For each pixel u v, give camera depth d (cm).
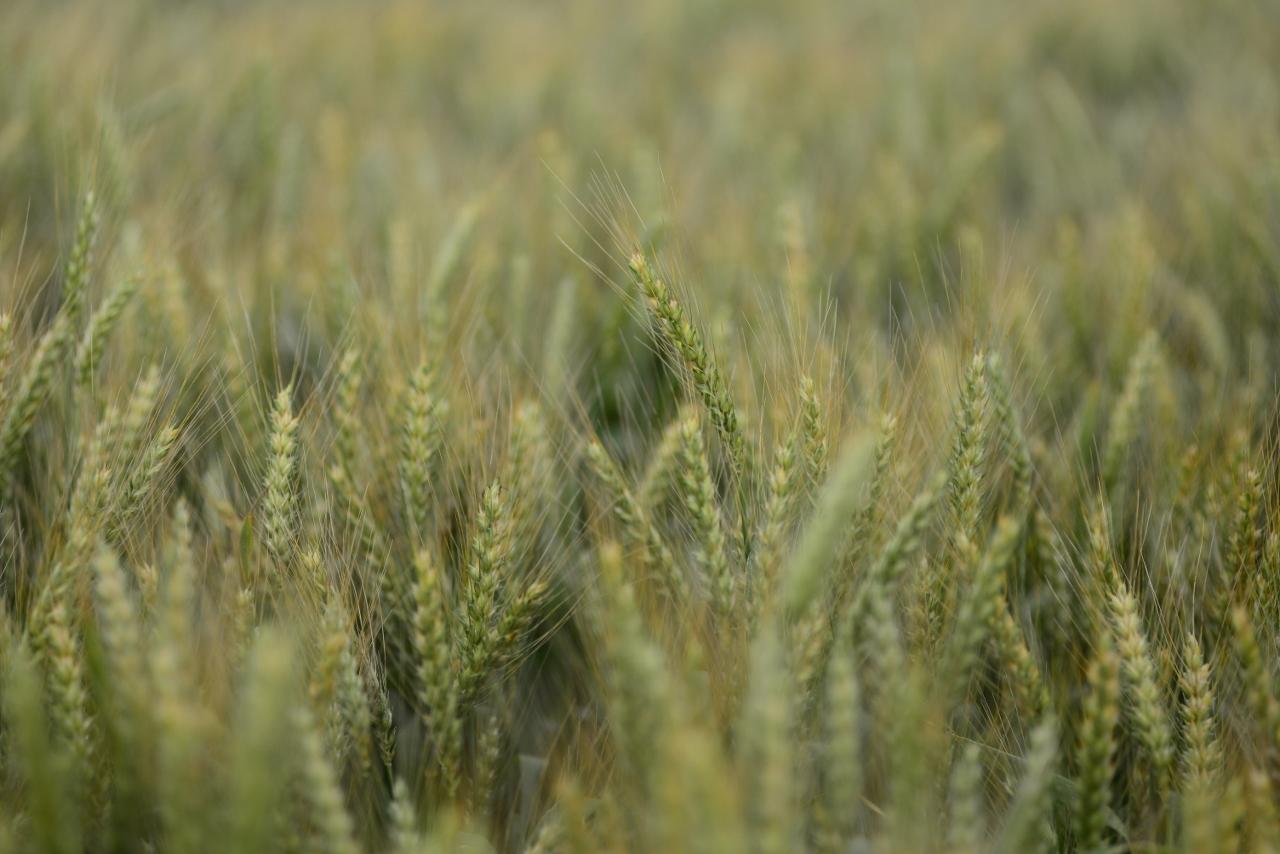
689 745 82
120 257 117
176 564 91
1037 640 103
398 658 103
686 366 100
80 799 89
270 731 82
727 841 81
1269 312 125
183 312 111
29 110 140
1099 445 111
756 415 104
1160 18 262
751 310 120
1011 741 98
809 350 108
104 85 148
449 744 95
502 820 99
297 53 222
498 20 298
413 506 102
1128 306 120
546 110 213
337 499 103
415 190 140
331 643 91
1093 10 271
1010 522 91
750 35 293
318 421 104
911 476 103
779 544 95
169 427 100
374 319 113
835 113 205
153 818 88
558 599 106
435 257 120
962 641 92
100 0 206
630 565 101
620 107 208
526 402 105
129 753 87
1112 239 133
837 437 99
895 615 99
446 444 105
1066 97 191
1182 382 118
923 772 87
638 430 114
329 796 87
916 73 221
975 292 111
